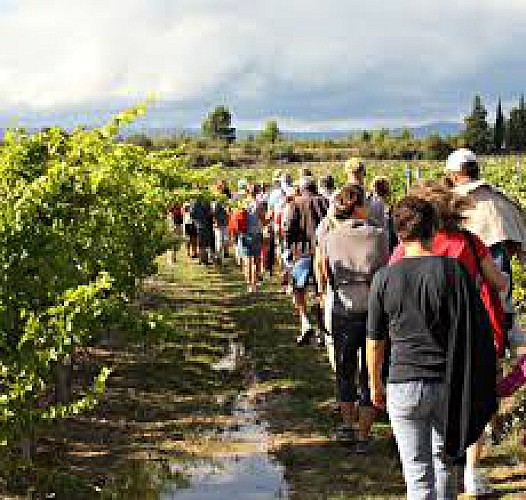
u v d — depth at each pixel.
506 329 5.93
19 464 6.39
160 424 7.82
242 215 14.61
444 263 4.68
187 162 13.75
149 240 9.91
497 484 6.00
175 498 6.27
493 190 6.04
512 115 95.50
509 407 7.19
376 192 8.43
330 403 8.16
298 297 10.12
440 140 69.44
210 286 15.88
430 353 4.64
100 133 7.62
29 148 7.05
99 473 6.71
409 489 4.77
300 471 6.64
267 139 85.19
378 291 4.78
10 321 6.00
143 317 6.94
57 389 7.79
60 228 6.43
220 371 9.49
